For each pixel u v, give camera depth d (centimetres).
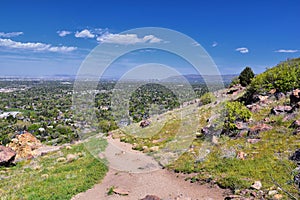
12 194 1352
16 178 1697
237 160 1397
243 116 2019
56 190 1341
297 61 3023
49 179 1561
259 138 1638
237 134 1808
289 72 2567
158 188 1277
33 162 2162
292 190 1007
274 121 1823
